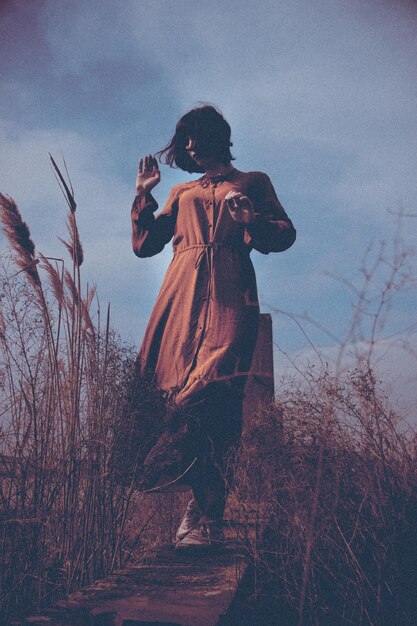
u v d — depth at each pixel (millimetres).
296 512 1770
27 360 2299
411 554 1624
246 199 2430
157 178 2805
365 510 1792
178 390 2389
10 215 2385
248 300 2525
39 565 2072
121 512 2375
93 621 1553
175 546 2346
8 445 2176
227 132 2777
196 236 2617
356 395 1751
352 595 1633
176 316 2547
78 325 2412
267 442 1878
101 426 2328
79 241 2488
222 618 1564
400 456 1808
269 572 1802
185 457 2316
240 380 2408
